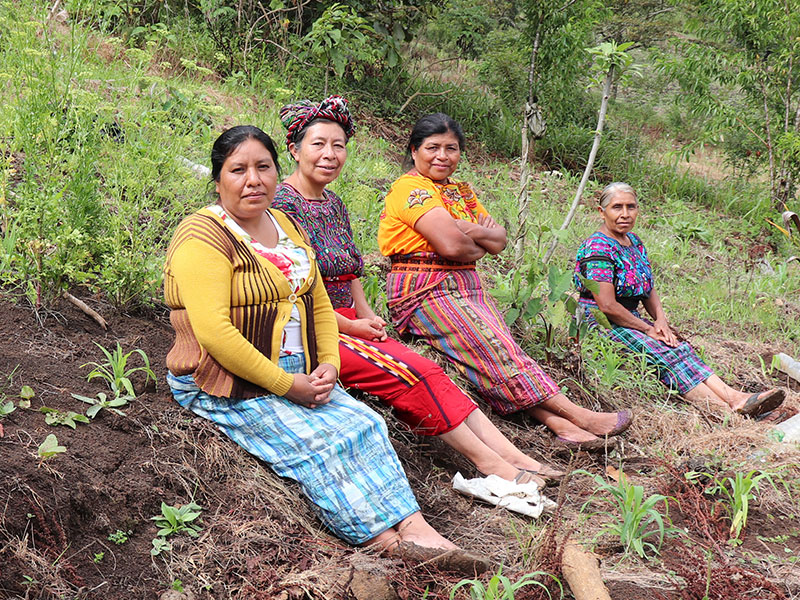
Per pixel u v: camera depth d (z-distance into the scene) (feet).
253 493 9.86
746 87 34.30
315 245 11.98
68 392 10.16
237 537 9.29
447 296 13.82
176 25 28.99
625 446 13.75
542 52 32.94
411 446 12.31
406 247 13.94
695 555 10.62
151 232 12.88
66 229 11.50
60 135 12.23
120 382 10.52
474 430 11.99
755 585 9.94
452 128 13.94
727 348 19.21
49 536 8.24
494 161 32.04
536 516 11.00
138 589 8.39
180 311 10.16
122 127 15.24
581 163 35.32
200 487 9.69
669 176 35.63
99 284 12.20
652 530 11.08
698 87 33.94
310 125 12.13
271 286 10.14
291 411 10.06
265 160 10.09
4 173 12.14
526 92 34.94
